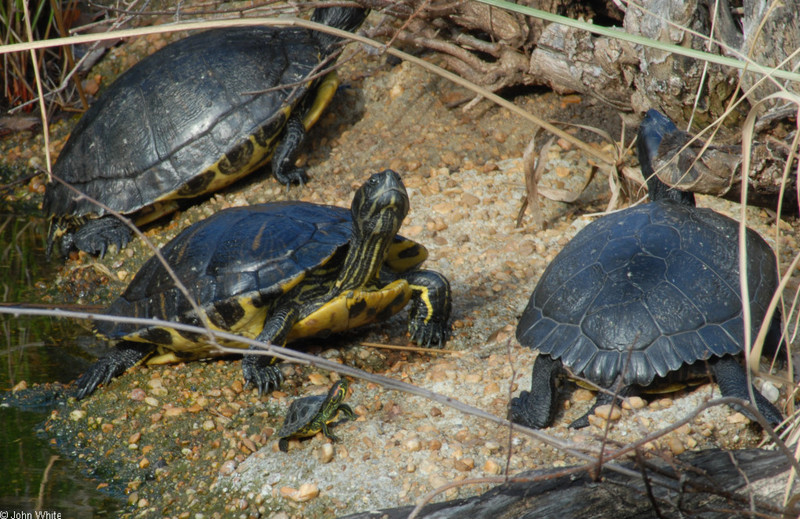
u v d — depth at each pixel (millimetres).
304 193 14633
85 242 14055
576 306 7918
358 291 10047
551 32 13719
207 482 8352
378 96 16359
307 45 15148
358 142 15641
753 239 8539
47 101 19016
